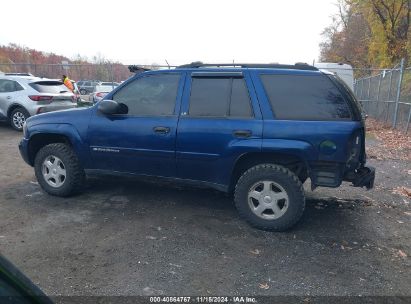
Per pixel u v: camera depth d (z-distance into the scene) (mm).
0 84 11328
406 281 3275
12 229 4164
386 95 15391
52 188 5219
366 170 4418
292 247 3863
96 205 4961
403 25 21656
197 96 4500
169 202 5125
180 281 3189
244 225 4398
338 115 4016
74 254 3617
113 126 4789
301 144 4000
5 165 7090
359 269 3457
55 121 5125
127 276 3248
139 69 5043
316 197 5508
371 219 4695
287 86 4215
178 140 4461
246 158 4363
